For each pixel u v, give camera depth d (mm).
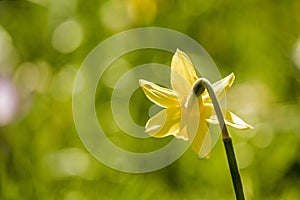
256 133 1238
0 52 1344
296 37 1408
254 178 1189
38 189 1159
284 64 1356
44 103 1256
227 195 1173
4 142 1189
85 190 1176
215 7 1447
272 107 1278
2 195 1146
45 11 1433
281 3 1458
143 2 1404
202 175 1194
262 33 1422
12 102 1221
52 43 1389
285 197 1164
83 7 1435
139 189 1175
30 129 1215
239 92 1317
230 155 833
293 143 1227
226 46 1409
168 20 1415
